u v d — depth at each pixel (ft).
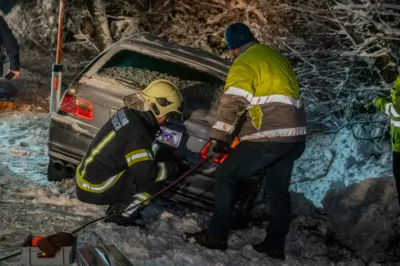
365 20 29.14
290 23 33.99
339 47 31.22
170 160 17.62
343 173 29.78
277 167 16.44
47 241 10.39
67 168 18.85
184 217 18.31
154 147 17.39
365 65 30.86
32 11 47.37
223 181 16.26
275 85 15.66
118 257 11.33
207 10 39.86
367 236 20.70
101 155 15.60
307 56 32.09
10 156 22.43
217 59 21.29
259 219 19.44
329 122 32.40
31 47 47.65
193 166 17.70
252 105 15.72
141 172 15.42
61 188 19.29
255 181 18.17
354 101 30.68
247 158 15.93
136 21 43.09
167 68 19.62
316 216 20.90
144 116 15.56
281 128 15.71
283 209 16.63
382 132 31.19
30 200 17.97
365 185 24.31
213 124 16.97
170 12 41.63
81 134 18.34
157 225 17.43
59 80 22.41
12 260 13.56
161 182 16.70
